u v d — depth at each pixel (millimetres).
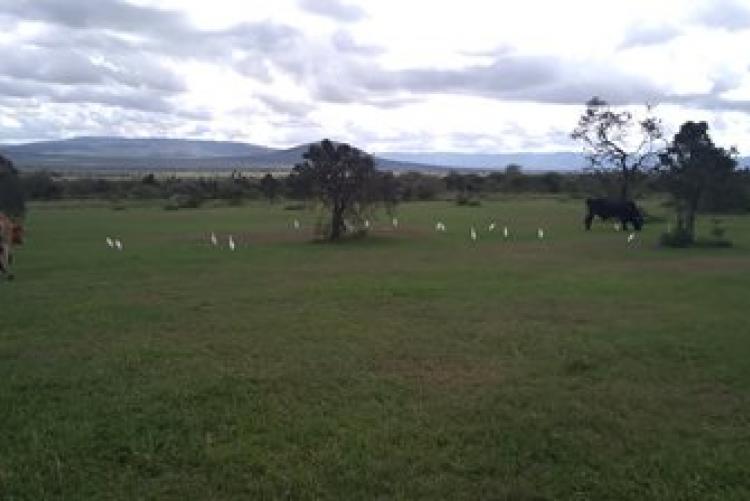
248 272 29922
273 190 94312
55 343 17203
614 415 12180
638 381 14078
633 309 21203
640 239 44406
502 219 60531
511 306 21688
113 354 16109
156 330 18609
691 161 44844
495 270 30047
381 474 9953
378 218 61031
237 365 15180
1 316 20453
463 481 9766
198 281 27391
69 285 26578
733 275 28484
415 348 16578
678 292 24203
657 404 12719
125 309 21500
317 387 13695
